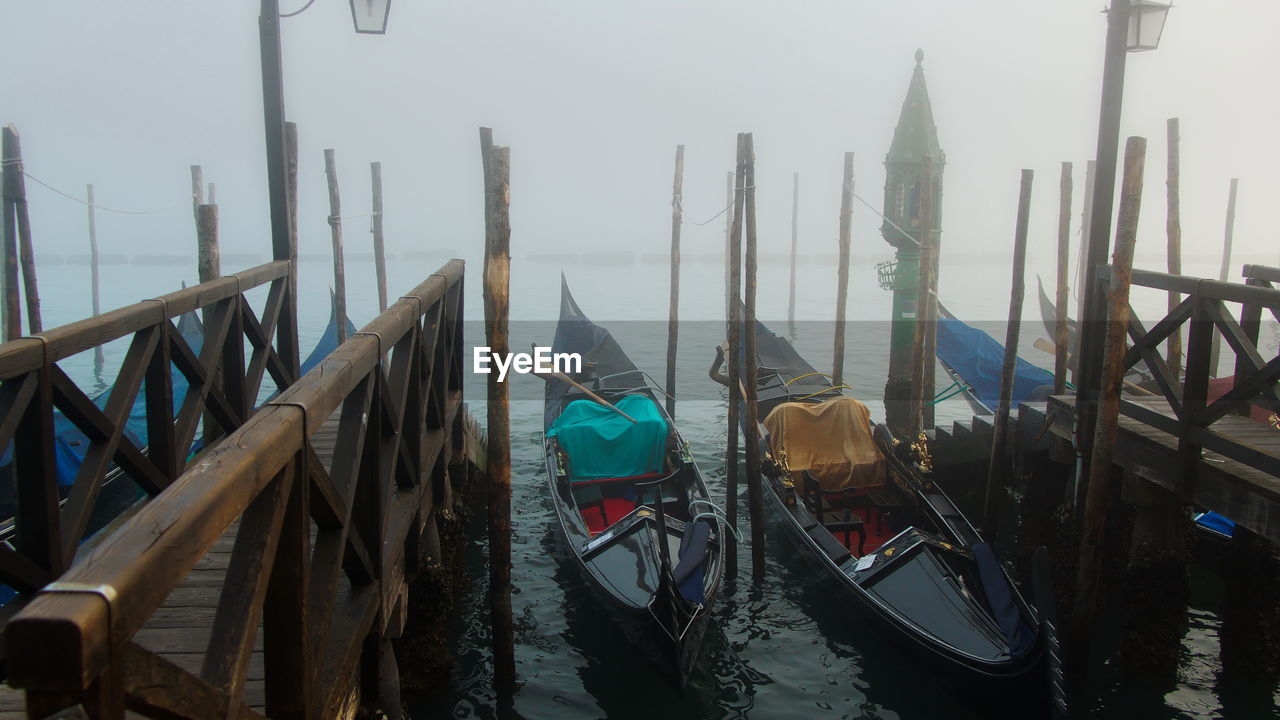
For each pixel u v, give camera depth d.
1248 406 7.16
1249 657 7.04
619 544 8.52
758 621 8.55
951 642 7.00
